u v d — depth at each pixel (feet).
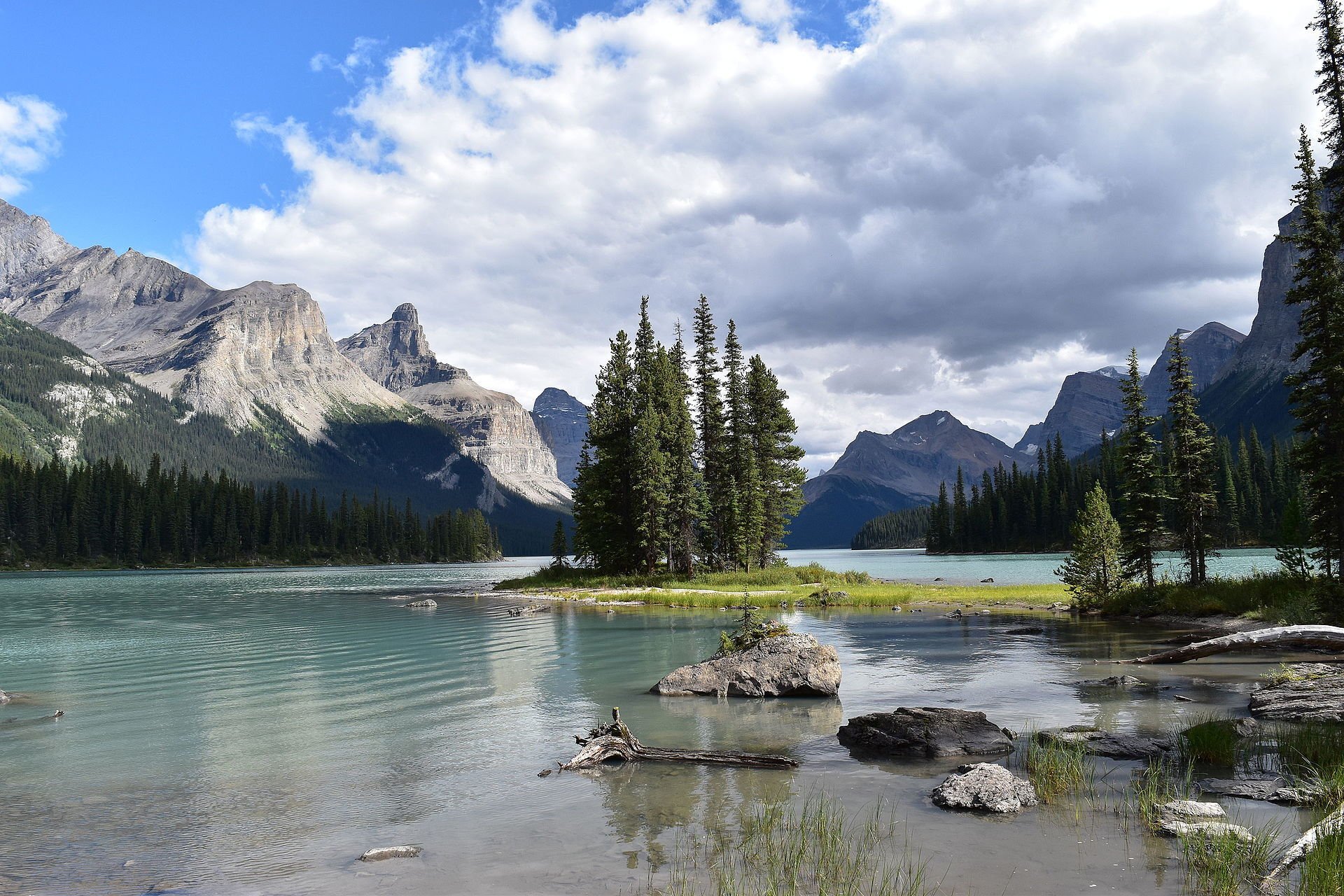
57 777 42.16
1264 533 483.51
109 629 132.36
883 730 47.24
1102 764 40.83
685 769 42.39
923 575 319.06
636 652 93.61
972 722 47.44
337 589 288.10
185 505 643.45
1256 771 38.40
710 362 286.66
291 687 71.51
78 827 33.76
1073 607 153.07
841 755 45.01
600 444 263.90
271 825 33.94
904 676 73.26
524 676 76.69
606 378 263.08
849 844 30.14
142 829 33.50
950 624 124.16
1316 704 51.13
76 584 342.64
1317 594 97.40
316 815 35.19
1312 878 24.44
